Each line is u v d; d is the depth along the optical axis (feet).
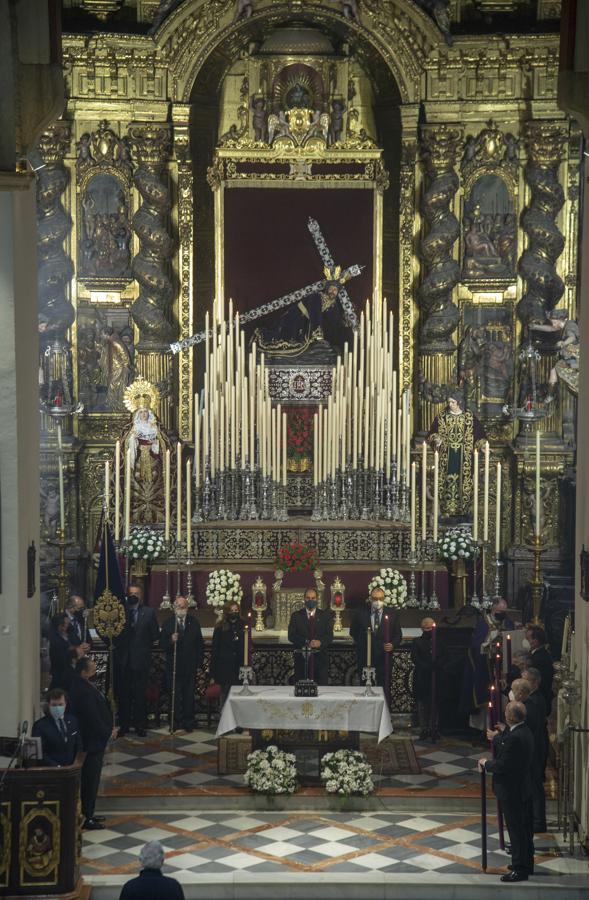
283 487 78.23
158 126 83.30
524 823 51.37
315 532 76.79
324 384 83.05
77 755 52.70
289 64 85.15
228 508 78.59
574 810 56.49
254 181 85.15
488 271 84.23
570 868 52.44
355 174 85.25
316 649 65.31
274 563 74.33
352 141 85.35
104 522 67.10
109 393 84.53
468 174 84.43
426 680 67.21
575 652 58.23
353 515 78.54
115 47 82.38
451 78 83.51
